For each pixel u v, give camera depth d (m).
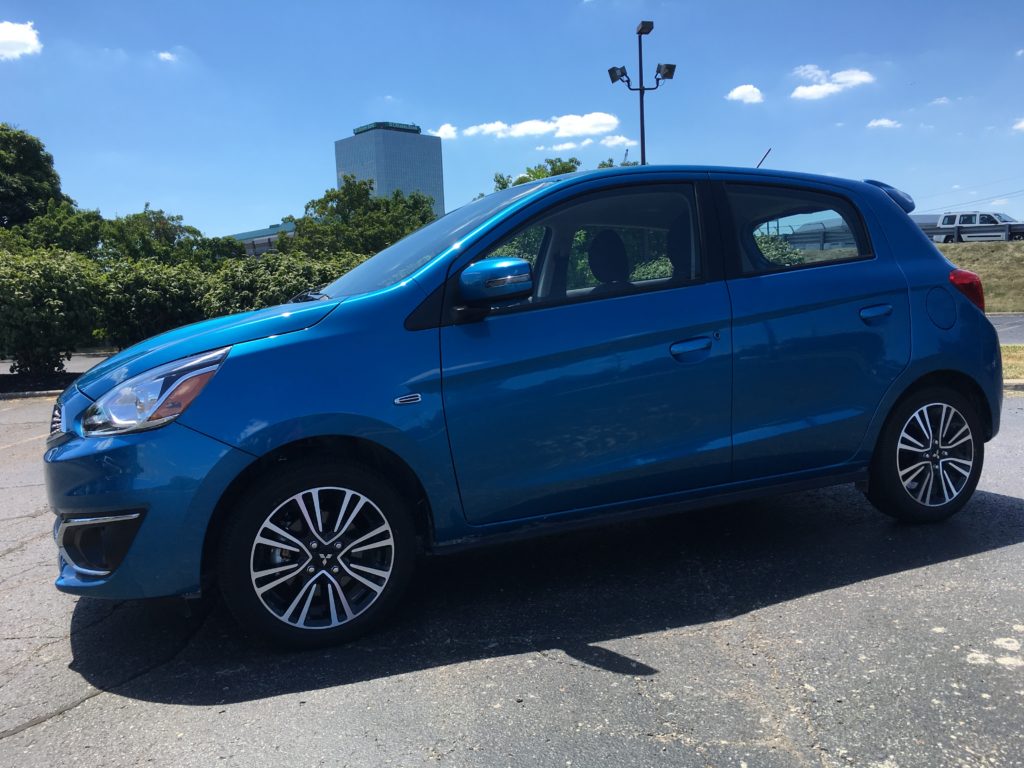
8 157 37.16
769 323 3.60
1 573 4.11
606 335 3.32
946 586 3.41
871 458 3.99
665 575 3.70
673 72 19.55
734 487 3.65
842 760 2.23
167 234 34.56
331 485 2.99
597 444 3.34
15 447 8.05
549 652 2.97
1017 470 5.37
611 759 2.28
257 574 2.93
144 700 2.73
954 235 38.28
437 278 3.20
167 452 2.78
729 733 2.39
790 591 3.44
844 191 3.99
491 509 3.24
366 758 2.32
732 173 3.77
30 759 2.39
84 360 18.45
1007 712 2.44
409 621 3.30
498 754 2.32
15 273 12.90
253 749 2.39
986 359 4.11
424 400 3.06
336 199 35.78
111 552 2.82
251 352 2.92
